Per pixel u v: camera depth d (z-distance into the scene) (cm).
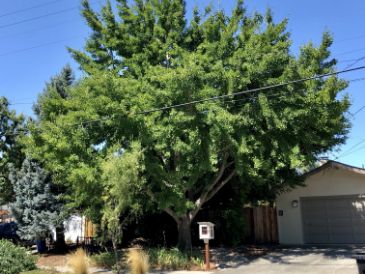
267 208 2412
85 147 1582
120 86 1551
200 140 1477
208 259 1578
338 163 2189
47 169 1811
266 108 1462
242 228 2202
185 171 1568
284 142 1575
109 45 1786
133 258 1432
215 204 2238
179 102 1489
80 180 1463
